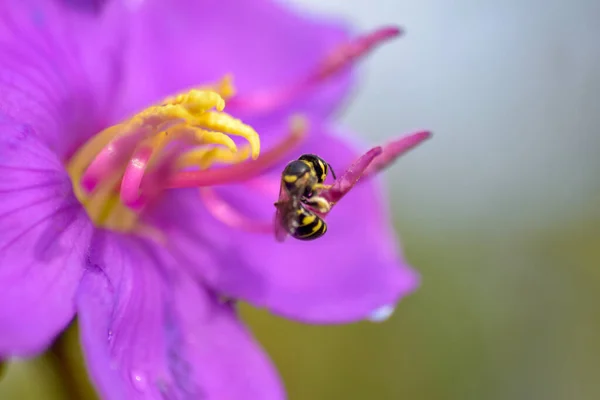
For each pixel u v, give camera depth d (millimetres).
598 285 231
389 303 136
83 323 112
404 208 235
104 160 125
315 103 139
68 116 127
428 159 240
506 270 234
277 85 138
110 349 117
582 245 234
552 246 236
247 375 128
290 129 136
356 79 141
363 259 136
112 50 131
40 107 123
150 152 125
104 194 126
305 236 118
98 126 130
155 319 125
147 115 124
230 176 126
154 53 134
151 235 130
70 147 128
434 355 218
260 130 135
